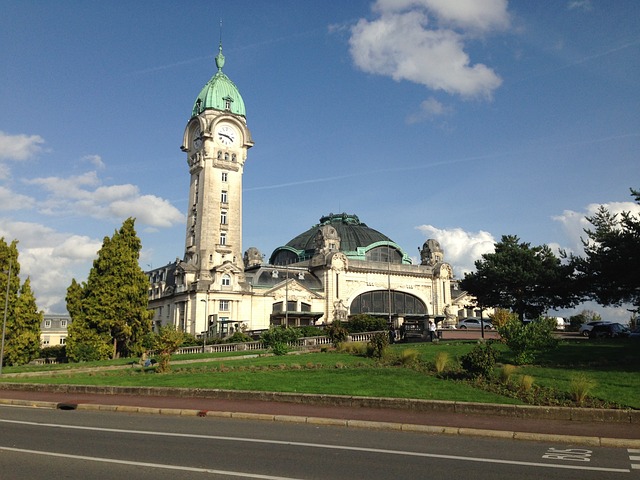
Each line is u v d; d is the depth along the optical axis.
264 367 40.91
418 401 25.64
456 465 15.95
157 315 125.19
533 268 69.12
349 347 50.16
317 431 21.58
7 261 68.50
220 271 109.44
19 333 67.44
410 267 130.25
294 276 120.75
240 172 117.81
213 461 16.22
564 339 60.94
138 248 77.12
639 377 30.42
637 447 18.83
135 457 16.72
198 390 31.09
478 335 78.06
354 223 141.88
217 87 119.06
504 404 24.55
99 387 34.44
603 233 56.06
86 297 74.88
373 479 14.39
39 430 21.67
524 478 14.62
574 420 22.94
